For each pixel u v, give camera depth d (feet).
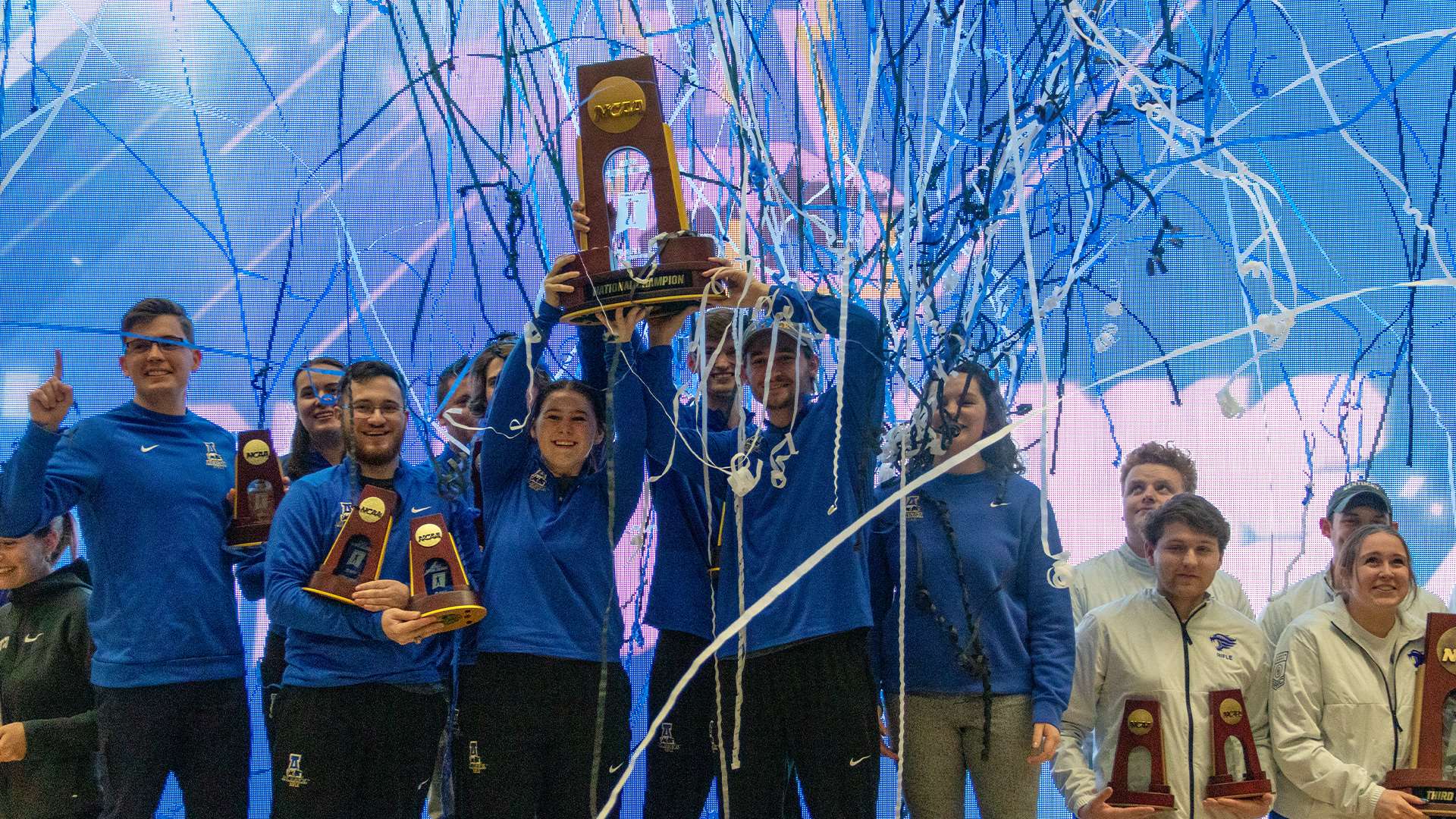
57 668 8.27
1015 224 11.86
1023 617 7.80
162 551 7.99
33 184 12.98
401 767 7.25
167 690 7.80
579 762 7.20
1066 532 13.10
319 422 8.91
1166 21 7.01
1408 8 13.25
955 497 7.95
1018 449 8.04
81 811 8.12
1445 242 13.30
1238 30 13.05
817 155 11.54
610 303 6.64
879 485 8.36
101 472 8.09
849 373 7.41
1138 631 8.20
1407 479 13.38
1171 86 6.69
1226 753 7.73
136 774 7.70
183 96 13.14
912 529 7.88
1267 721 8.27
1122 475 9.68
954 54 7.02
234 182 13.17
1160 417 13.30
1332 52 13.19
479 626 7.39
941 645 7.66
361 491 7.54
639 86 6.88
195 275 13.10
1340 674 8.18
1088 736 8.65
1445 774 7.70
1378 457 13.41
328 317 13.07
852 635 7.32
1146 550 8.91
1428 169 13.21
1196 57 12.40
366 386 7.70
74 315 13.00
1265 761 8.14
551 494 7.73
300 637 7.30
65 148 13.01
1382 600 8.08
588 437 7.63
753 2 11.90
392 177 13.17
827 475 7.47
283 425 13.07
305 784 7.05
